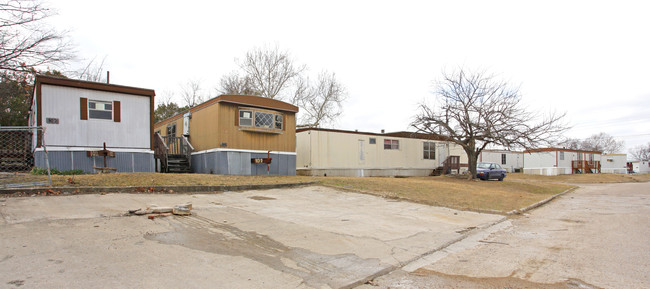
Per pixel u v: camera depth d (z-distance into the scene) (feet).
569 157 148.15
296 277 15.28
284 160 61.11
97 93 47.80
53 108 44.52
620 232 27.30
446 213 34.19
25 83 62.49
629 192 70.13
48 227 19.94
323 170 71.15
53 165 44.04
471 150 76.95
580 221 33.12
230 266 15.94
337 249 19.97
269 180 47.98
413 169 89.56
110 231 19.93
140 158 50.44
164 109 123.44
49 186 31.04
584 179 117.08
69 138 45.42
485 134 72.02
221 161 53.31
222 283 13.97
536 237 25.61
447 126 72.95
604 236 25.82
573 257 19.86
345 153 75.25
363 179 57.57
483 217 33.22
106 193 32.12
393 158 84.89
